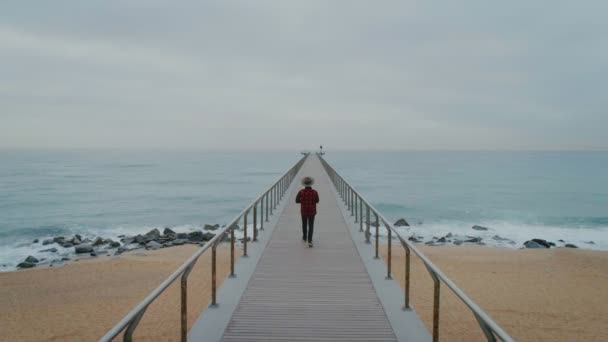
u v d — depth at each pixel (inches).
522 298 495.5
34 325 417.7
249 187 2598.4
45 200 1983.3
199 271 589.0
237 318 190.9
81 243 1040.2
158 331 379.9
